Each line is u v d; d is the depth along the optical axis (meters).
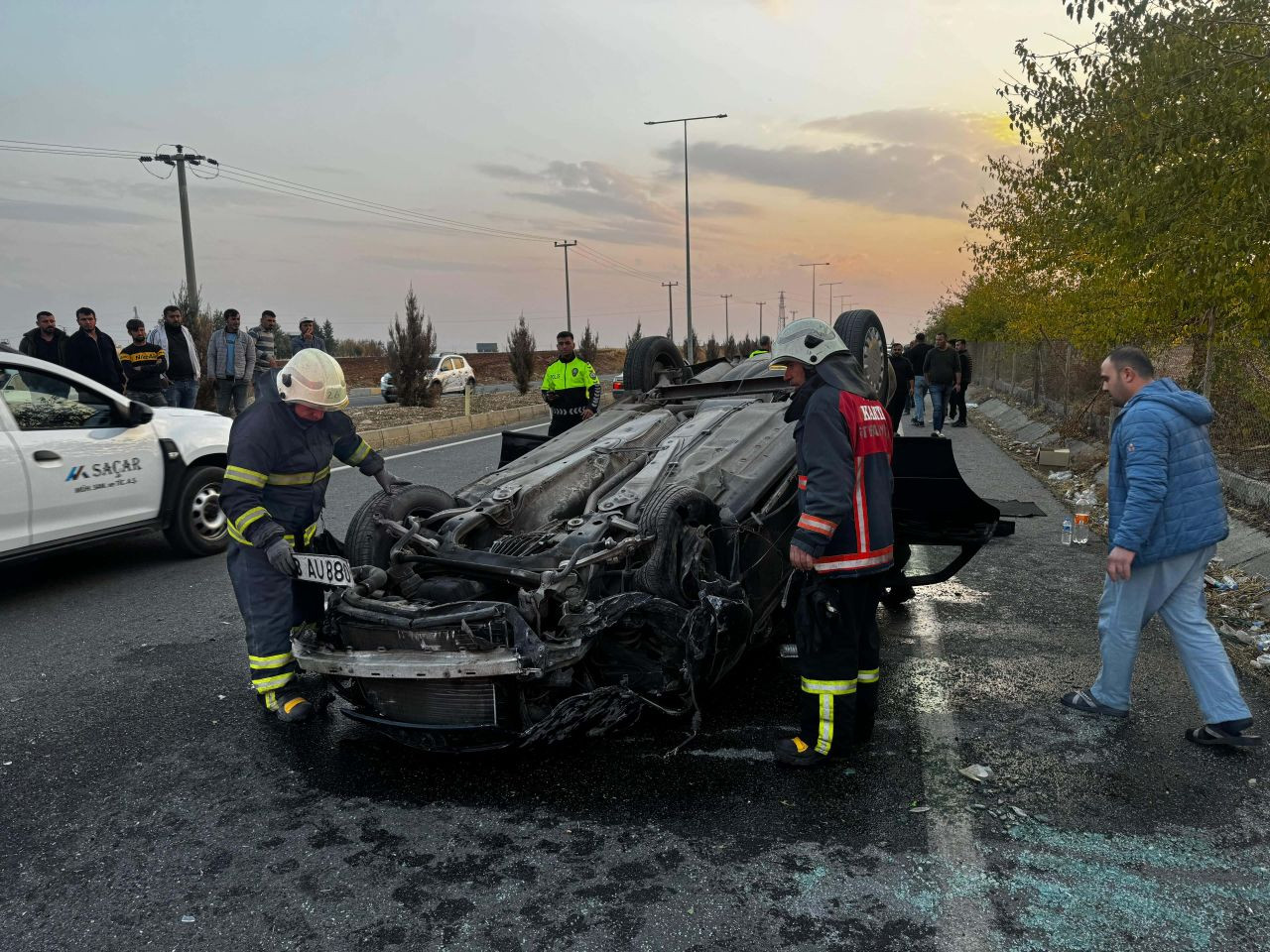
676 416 5.86
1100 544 7.26
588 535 3.82
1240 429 8.05
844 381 3.41
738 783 3.42
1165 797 3.25
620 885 2.78
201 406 14.59
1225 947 2.44
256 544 3.79
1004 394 22.48
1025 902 2.65
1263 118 5.16
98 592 6.27
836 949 2.46
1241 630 5.07
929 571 6.45
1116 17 5.85
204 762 3.71
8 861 3.00
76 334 9.82
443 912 2.67
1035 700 4.15
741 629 4.08
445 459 12.52
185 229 26.45
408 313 22.31
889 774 3.47
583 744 3.80
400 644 3.44
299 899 2.75
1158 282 7.05
